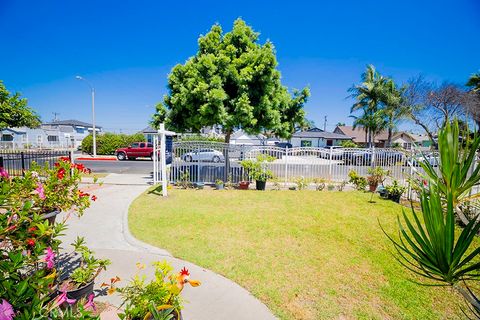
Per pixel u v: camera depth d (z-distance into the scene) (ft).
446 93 62.80
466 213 15.69
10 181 8.41
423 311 9.84
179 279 7.51
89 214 21.24
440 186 5.60
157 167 38.42
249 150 38.19
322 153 40.81
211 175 37.81
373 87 97.14
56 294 7.99
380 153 39.32
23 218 6.30
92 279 8.89
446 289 11.31
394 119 90.63
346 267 13.14
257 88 36.83
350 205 26.22
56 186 9.39
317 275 12.25
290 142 149.18
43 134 136.36
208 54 35.94
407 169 35.37
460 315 9.67
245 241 16.01
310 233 17.83
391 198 29.27
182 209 22.93
